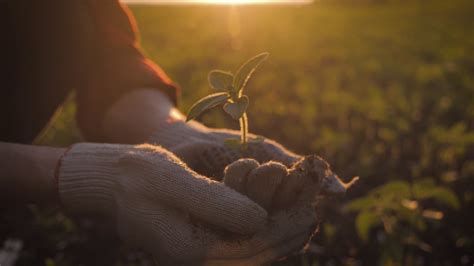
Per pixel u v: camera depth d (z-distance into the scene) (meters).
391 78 7.94
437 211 2.92
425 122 5.19
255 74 8.37
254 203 0.97
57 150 1.30
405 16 29.52
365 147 4.27
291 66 9.71
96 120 1.58
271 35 18.05
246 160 1.05
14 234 2.60
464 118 5.17
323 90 7.04
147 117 1.50
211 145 1.30
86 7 1.64
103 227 2.72
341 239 2.64
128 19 1.73
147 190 1.08
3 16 1.39
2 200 1.22
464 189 3.26
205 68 9.04
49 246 2.52
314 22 26.95
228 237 1.04
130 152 1.13
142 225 1.10
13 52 1.42
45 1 1.45
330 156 4.05
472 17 25.31
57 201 1.22
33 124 1.54
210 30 21.03
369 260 2.47
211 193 0.99
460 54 10.45
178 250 1.03
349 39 15.78
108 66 1.59
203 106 1.07
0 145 1.22
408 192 2.40
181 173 1.05
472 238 2.58
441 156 3.82
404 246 2.48
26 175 1.20
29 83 1.47
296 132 4.59
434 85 7.21
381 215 2.40
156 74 1.60
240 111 1.06
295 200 1.06
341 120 5.29
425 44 13.43
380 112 5.23
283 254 1.11
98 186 1.18
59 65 1.53
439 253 2.49
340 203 3.08
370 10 42.50
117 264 2.35
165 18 31.30
